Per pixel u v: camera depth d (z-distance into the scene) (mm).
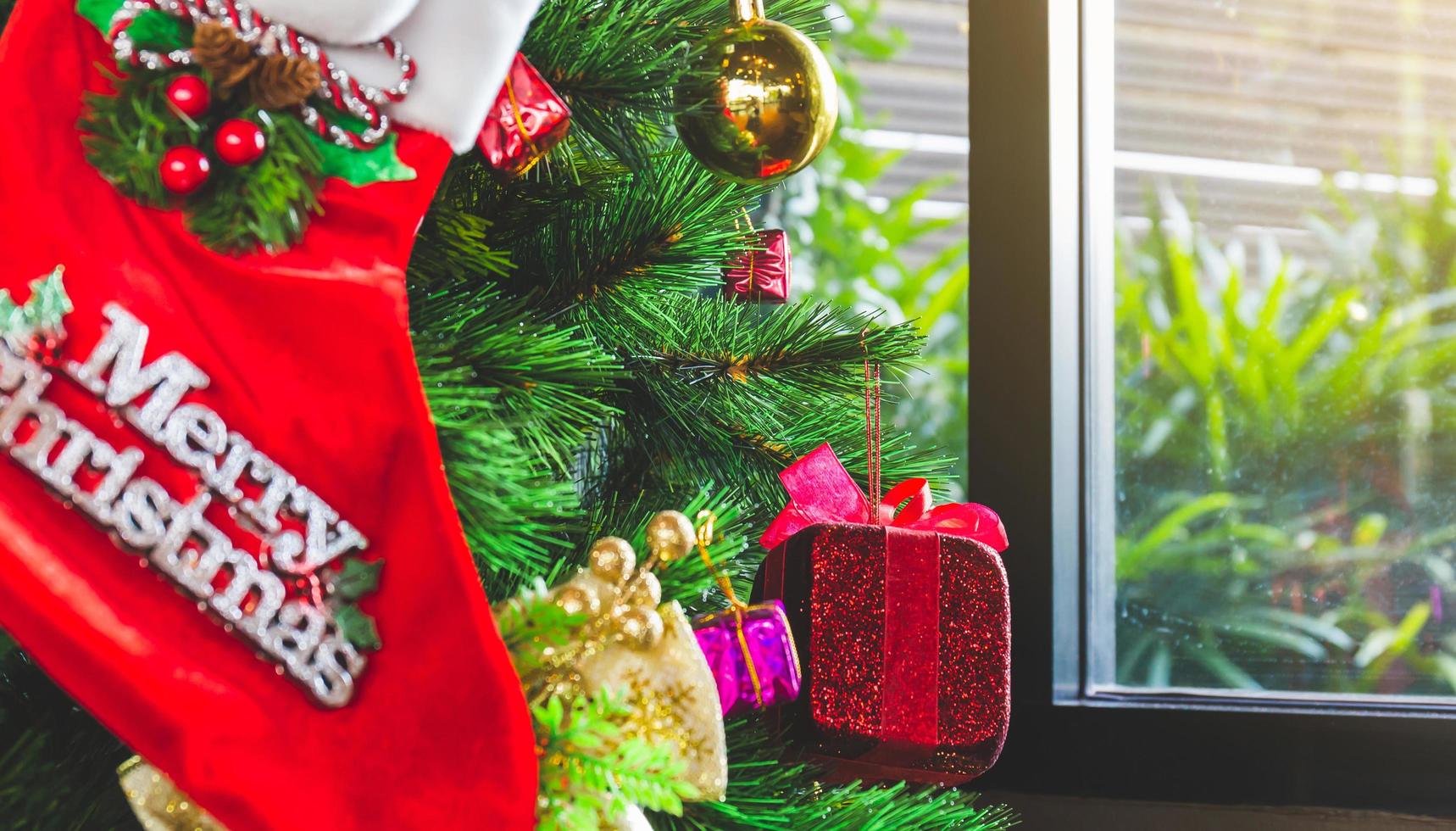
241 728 790
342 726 799
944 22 1679
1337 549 1168
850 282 1712
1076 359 1166
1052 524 1132
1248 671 1173
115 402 788
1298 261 1188
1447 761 1067
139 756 814
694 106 902
